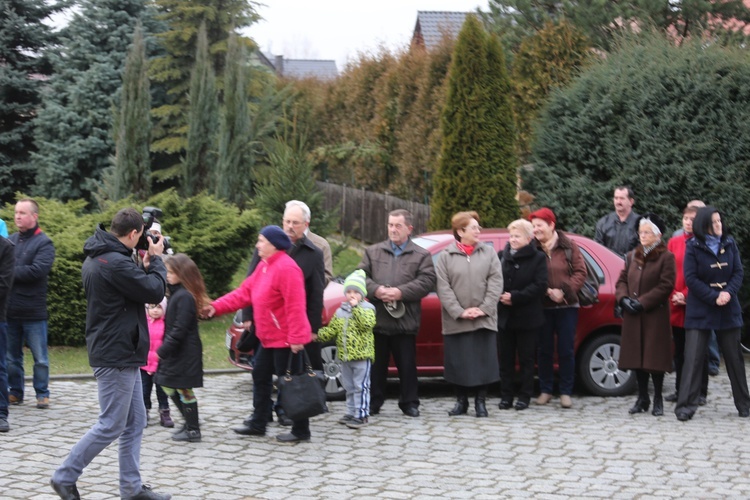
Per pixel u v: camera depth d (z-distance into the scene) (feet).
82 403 29.81
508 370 30.09
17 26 74.54
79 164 74.90
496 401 31.48
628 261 29.60
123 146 61.11
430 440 25.90
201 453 24.35
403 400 28.89
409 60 77.97
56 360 36.83
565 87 45.70
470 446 25.27
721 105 39.88
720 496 20.98
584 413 29.55
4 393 26.20
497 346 30.73
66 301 38.55
